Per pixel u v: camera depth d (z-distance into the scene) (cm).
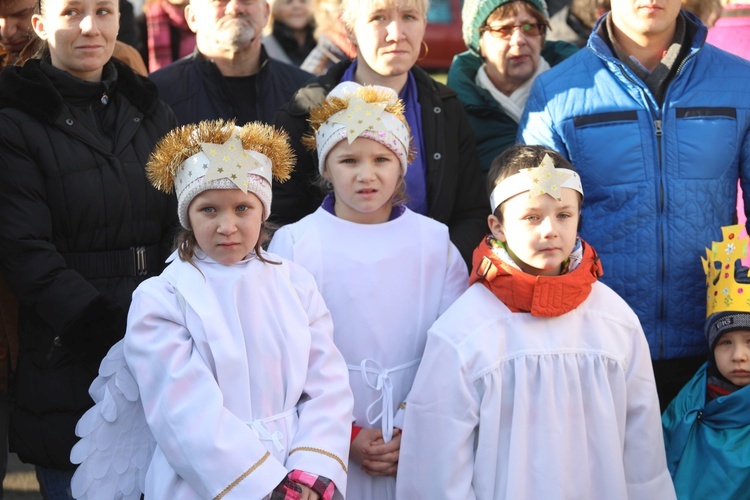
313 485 561
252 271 592
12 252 629
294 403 585
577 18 1021
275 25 1253
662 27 687
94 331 624
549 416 602
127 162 665
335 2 1117
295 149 723
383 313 648
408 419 617
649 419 622
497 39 840
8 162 635
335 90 671
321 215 664
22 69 648
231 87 877
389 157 645
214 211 578
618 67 700
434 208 733
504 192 616
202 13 862
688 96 695
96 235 653
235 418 556
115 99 682
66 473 662
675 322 696
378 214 664
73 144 648
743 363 664
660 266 688
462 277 674
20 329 667
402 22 712
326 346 603
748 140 698
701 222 688
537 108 730
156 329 574
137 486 608
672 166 688
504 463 604
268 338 581
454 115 759
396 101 658
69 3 652
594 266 627
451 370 608
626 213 691
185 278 584
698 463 671
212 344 567
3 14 755
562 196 604
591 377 611
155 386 565
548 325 616
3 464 714
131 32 1117
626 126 694
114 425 607
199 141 583
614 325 625
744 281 666
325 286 646
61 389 647
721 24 904
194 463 545
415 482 614
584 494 605
